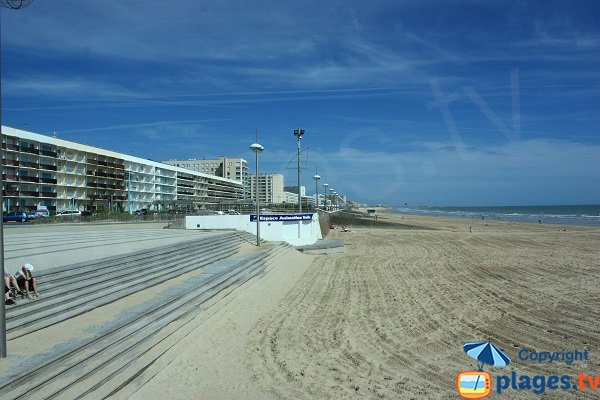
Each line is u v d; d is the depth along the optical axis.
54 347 7.79
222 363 9.19
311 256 29.20
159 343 9.25
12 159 53.81
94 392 6.75
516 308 14.17
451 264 24.45
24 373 6.45
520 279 19.36
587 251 30.09
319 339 11.15
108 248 17.47
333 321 12.88
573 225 63.16
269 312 13.82
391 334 11.56
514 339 11.05
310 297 16.30
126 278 13.39
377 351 10.24
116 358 7.93
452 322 12.62
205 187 114.69
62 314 9.80
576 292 16.50
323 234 44.78
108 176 72.06
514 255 28.16
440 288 17.55
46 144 58.56
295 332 11.74
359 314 13.67
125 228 35.22
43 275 10.70
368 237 45.88
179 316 11.09
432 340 11.04
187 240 21.55
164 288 13.77
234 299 14.45
